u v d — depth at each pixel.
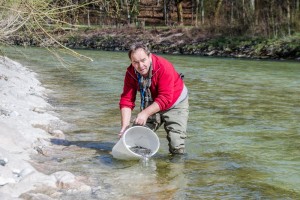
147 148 5.68
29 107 8.31
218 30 33.28
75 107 9.18
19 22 7.81
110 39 36.97
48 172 4.96
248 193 4.63
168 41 34.19
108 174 5.05
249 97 11.14
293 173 5.31
